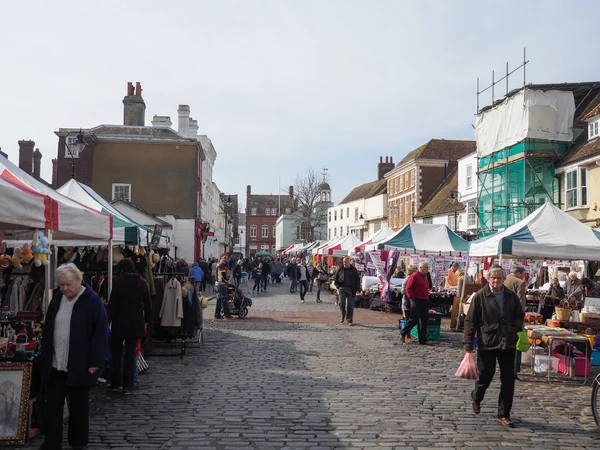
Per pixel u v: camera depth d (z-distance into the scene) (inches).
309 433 235.9
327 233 3181.6
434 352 463.8
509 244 484.7
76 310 213.8
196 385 328.2
